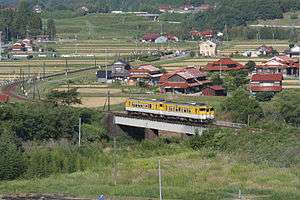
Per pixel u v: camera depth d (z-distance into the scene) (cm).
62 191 11188
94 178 11925
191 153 13650
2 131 14588
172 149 14300
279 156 12744
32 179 12194
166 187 11025
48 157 12838
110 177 11938
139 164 12794
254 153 13125
